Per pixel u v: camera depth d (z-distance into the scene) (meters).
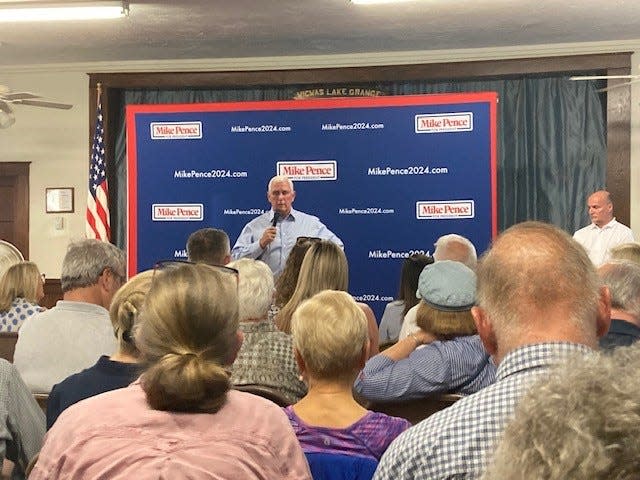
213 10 6.43
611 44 7.53
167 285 1.48
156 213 7.37
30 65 8.44
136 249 7.39
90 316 2.82
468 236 7.04
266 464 1.40
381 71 7.80
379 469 1.30
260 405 1.49
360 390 2.35
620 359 0.65
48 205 8.46
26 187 8.50
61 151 8.45
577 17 6.70
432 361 2.33
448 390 2.35
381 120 7.16
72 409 1.47
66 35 7.21
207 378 1.41
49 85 8.44
